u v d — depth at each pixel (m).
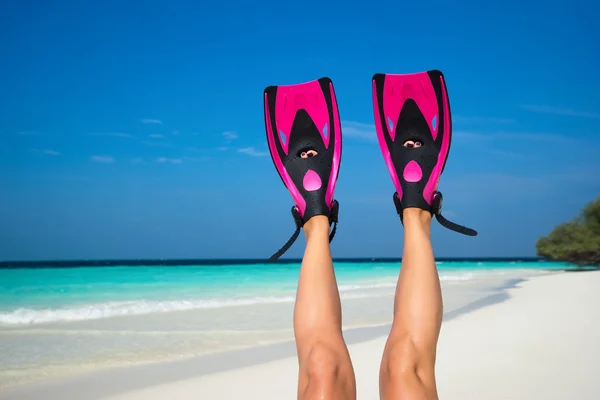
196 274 24.97
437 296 2.36
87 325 7.54
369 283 18.42
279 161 3.38
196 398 3.66
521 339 5.30
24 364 4.89
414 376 2.04
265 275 24.36
